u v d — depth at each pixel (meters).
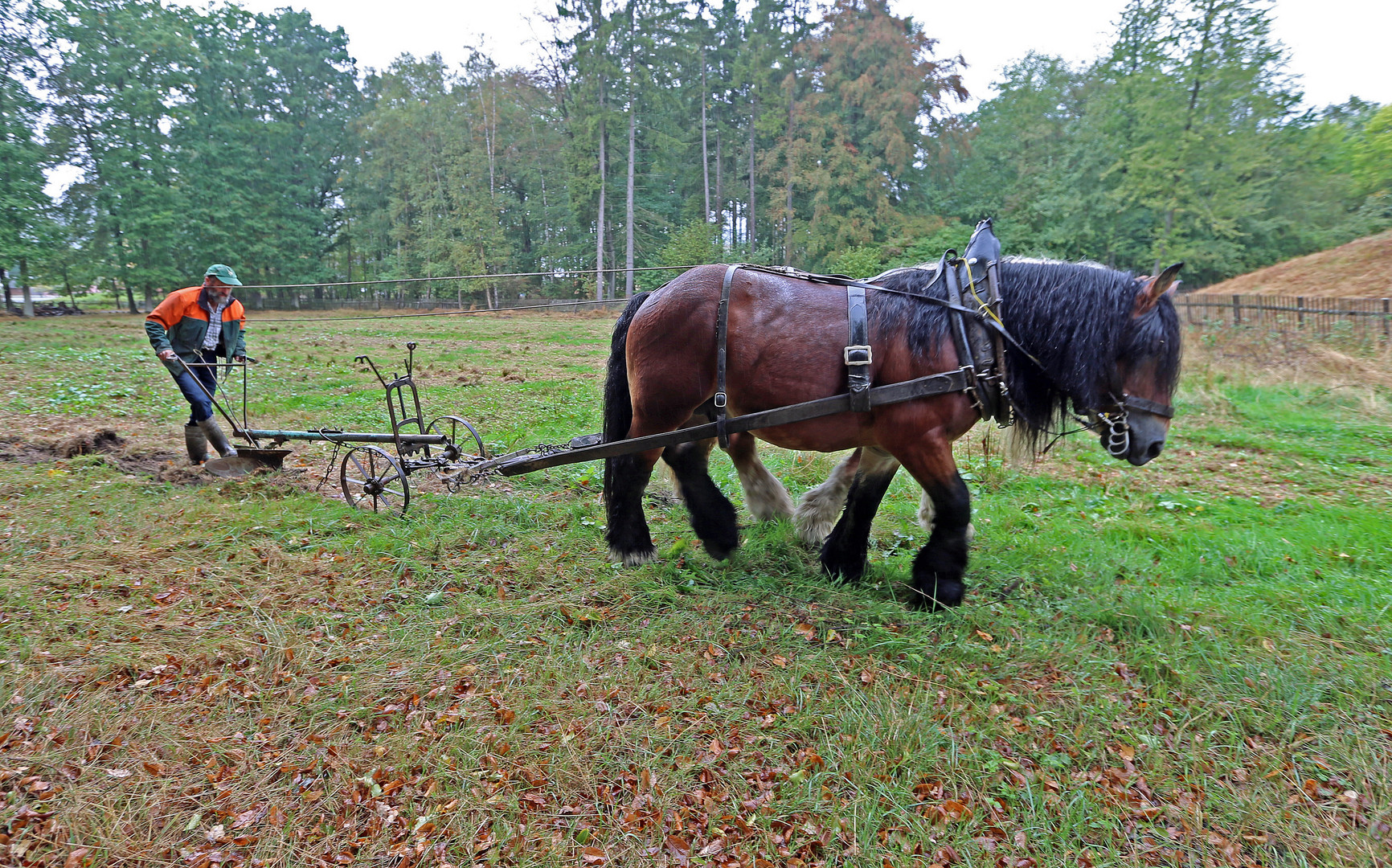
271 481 6.00
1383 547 5.01
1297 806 2.75
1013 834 2.60
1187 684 3.39
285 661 3.46
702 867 2.41
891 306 3.88
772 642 3.79
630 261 42.38
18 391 10.78
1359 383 11.08
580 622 3.91
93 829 2.49
